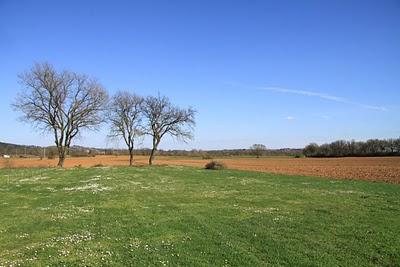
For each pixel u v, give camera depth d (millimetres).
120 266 14117
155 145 88000
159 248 16266
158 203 28484
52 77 74438
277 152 179750
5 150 146375
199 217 22812
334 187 39906
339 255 15266
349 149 151750
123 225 20750
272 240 17391
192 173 56406
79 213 24500
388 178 53625
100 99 78125
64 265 14273
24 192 35781
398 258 14883
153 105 86812
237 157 161500
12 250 16469
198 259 14766
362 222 21203
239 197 31641
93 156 150375
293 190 36781
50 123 75312
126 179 46250
